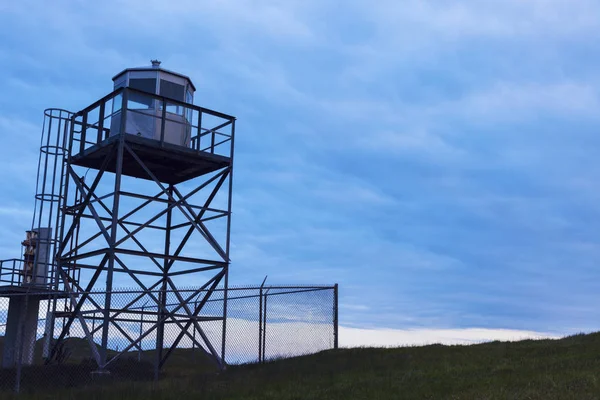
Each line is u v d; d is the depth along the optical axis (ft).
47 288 88.58
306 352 71.10
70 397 51.85
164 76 83.92
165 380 62.13
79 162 85.30
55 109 95.04
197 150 81.46
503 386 46.65
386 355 65.72
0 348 98.63
